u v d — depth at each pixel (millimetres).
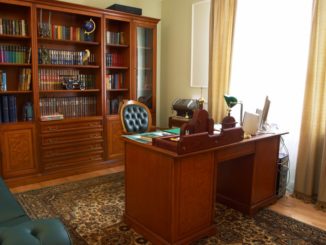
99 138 3773
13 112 3246
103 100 3799
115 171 3727
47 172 3404
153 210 2092
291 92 3078
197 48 4125
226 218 2504
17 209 1704
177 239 1997
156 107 4738
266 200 2729
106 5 4047
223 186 2771
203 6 3971
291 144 3133
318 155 2902
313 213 2617
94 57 3861
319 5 2701
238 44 3484
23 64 3191
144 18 4043
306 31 2918
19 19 3322
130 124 3094
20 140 3188
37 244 1144
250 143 2426
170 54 4613
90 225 2340
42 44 3529
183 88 4445
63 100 3680
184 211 2002
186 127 1972
